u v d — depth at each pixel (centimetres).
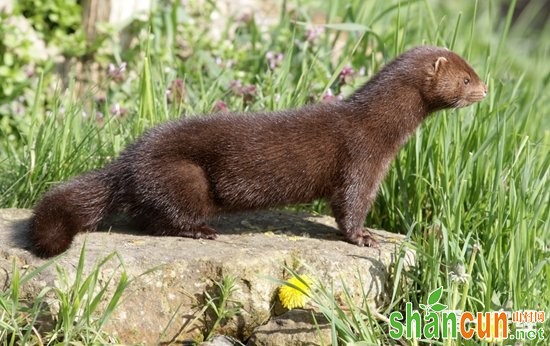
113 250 959
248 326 949
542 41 1855
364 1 1741
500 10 2231
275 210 1177
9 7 1594
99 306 908
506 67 1498
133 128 1252
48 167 1186
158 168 1013
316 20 1881
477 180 1116
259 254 966
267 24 1747
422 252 964
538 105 1515
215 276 943
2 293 895
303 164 1048
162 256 948
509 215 1041
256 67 1562
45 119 1295
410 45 1605
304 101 1298
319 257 979
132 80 1483
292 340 934
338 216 1061
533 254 1012
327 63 1528
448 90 1093
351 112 1075
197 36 1650
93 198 1012
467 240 980
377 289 987
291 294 948
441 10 1959
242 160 1033
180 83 1391
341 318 901
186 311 941
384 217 1188
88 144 1227
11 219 1065
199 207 1028
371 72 1384
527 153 1095
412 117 1088
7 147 1336
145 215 1028
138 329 920
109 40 1588
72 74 1455
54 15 1599
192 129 1035
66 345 844
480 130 1159
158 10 1628
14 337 854
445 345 884
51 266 915
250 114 1071
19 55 1542
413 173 1158
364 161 1059
